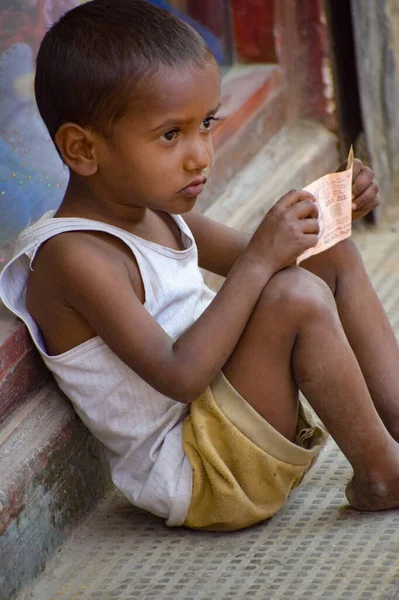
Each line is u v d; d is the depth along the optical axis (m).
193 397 4.14
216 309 4.13
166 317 4.38
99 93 3.99
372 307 4.73
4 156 5.20
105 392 4.34
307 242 4.23
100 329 4.14
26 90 5.23
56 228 4.18
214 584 4.11
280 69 7.47
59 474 4.43
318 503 4.61
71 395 4.45
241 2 7.35
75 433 4.57
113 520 4.65
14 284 4.38
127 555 4.37
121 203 4.29
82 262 4.11
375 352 4.70
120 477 4.50
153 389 4.34
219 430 4.27
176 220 4.66
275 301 4.13
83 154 4.16
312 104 7.69
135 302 4.13
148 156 4.05
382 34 7.80
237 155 6.87
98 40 4.04
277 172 7.00
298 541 4.34
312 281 4.21
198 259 5.07
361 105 7.56
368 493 4.39
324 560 4.19
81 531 4.58
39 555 4.27
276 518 4.52
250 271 4.18
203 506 4.35
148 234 4.46
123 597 4.09
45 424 4.43
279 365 4.20
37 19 5.26
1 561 4.00
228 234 5.02
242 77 7.33
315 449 4.38
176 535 4.48
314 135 7.58
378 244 7.39
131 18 4.11
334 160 7.72
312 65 7.59
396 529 4.35
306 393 4.25
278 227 4.21
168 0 6.82
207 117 4.11
